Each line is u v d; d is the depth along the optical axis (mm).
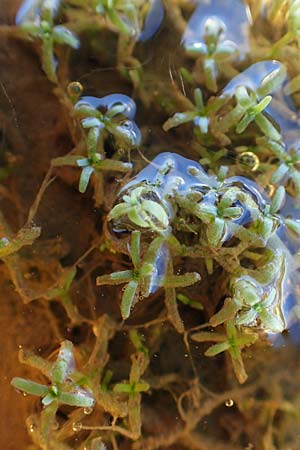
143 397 119
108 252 117
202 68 120
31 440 116
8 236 116
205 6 122
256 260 117
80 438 117
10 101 118
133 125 119
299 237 120
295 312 119
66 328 118
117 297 118
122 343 118
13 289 117
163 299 117
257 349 119
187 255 116
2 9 119
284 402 119
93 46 120
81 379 114
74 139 118
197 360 119
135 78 120
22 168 118
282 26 122
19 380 109
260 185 120
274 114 121
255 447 119
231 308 114
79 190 117
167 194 116
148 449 118
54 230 118
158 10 121
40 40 118
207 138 120
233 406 119
